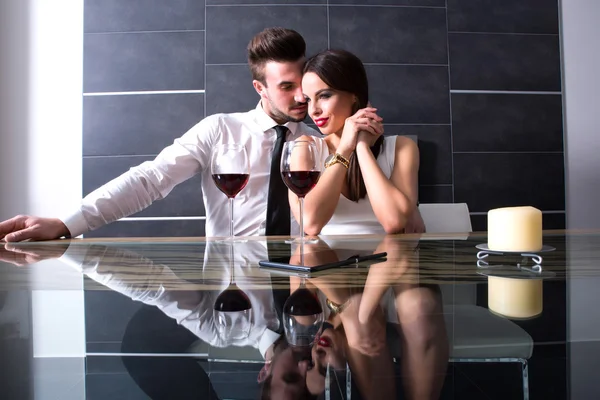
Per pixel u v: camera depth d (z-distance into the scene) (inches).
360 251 32.5
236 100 129.3
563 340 10.9
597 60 138.4
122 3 129.0
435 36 133.5
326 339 11.2
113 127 128.7
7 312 15.2
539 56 136.9
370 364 9.3
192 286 20.0
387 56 132.3
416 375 8.6
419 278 21.1
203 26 129.5
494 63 135.3
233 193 49.3
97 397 8.0
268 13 130.2
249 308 15.3
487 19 135.1
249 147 83.5
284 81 79.0
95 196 64.5
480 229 133.7
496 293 17.3
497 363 9.3
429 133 133.0
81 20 130.0
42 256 31.7
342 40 131.3
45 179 129.3
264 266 26.0
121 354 10.5
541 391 7.9
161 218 128.6
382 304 15.5
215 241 43.4
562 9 138.0
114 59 129.0
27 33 129.3
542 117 136.8
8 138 129.0
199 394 8.0
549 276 21.5
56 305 16.3
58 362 10.0
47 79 129.3
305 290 18.5
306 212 59.8
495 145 135.0
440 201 132.9
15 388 8.5
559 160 136.9
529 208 27.2
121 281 21.3
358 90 70.9
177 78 129.0
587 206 138.2
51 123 129.4
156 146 129.0
